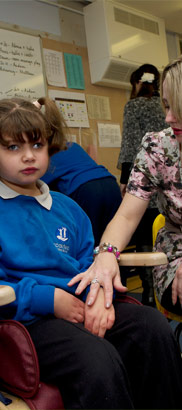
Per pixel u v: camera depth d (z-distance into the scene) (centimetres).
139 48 345
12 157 97
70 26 318
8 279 96
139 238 233
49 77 298
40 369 85
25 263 97
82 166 206
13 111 97
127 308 98
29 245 99
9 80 272
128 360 92
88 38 328
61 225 110
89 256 116
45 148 103
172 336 90
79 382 77
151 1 335
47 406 74
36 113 101
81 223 119
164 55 373
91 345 81
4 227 97
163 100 113
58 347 83
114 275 103
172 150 122
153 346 88
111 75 329
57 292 92
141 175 126
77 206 122
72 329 87
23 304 89
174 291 114
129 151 259
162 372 86
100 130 334
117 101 353
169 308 122
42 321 92
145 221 230
